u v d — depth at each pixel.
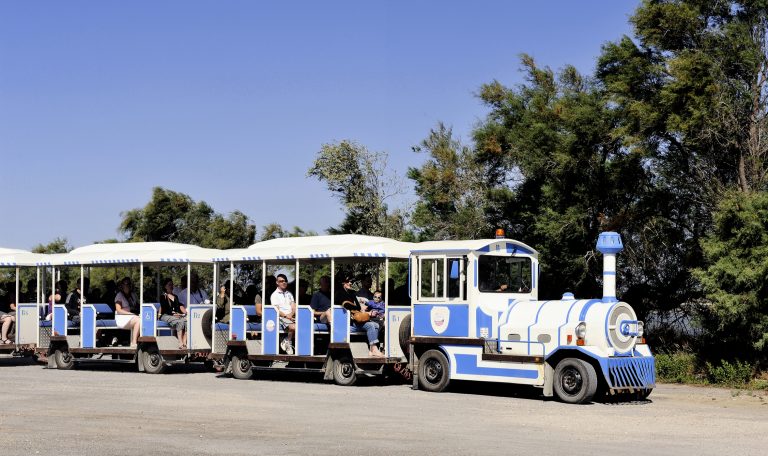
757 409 16.25
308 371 20.78
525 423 14.02
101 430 13.08
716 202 22.58
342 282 20.58
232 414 14.95
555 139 25.73
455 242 18.83
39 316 25.52
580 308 17.00
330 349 20.22
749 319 20.06
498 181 28.91
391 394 18.17
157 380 21.28
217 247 42.16
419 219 30.56
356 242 20.70
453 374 18.38
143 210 44.81
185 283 24.56
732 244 20.34
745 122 22.64
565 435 12.79
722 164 23.39
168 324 23.48
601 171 24.94
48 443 11.91
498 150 27.64
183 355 23.08
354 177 34.50
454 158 29.47
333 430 13.15
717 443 12.16
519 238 27.80
